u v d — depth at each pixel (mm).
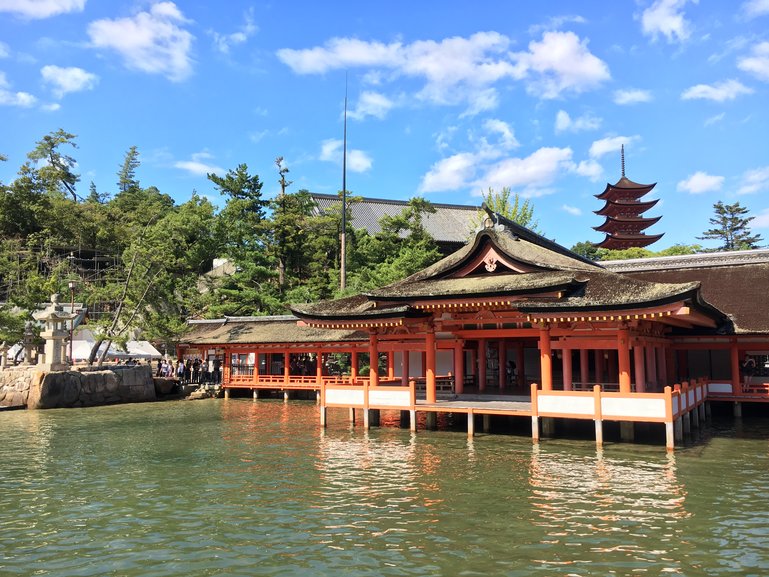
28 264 57312
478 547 12758
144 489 18125
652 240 85125
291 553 12594
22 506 16359
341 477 19359
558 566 11672
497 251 27828
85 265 77688
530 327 28078
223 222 67312
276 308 58688
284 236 64562
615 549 12531
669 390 22281
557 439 25609
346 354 51219
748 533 13422
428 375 28547
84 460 22797
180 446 25781
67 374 41469
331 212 67312
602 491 17109
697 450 22875
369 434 28250
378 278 54875
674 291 22062
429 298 26859
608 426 28562
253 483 18719
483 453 22969
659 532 13531
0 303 55000
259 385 47344
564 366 25984
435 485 18078
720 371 35375
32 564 12172
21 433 29875
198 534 13883
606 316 23281
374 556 12328
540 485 17891
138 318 51875
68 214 75750
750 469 19672
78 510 15945
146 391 46469
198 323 53969
